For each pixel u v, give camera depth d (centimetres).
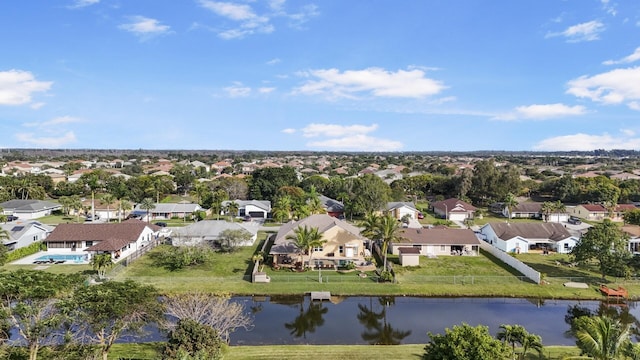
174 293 4462
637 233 6562
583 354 2603
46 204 10138
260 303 4459
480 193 12388
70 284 2473
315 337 3619
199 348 2559
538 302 4544
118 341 3278
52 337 2573
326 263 5597
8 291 2173
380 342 3531
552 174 18238
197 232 6662
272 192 11906
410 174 18000
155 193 11731
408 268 5622
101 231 6556
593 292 4719
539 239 6825
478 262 5956
